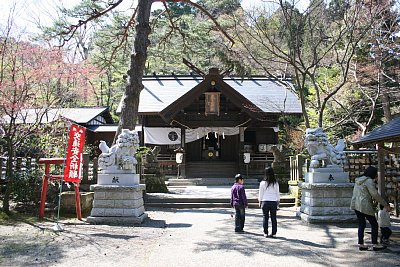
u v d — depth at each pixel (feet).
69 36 49.03
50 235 25.61
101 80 105.19
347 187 31.58
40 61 36.96
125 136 32.68
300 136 71.61
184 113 74.18
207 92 71.46
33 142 43.98
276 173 51.57
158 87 83.61
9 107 34.76
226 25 55.52
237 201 27.66
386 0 49.67
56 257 20.16
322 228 29.04
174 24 56.80
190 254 20.77
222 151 81.30
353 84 62.95
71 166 30.81
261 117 72.64
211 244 23.25
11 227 28.04
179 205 42.01
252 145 78.18
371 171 22.95
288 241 24.25
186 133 75.82
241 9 52.03
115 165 32.35
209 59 94.63
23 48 35.78
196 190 55.26
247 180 68.28
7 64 34.81
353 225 30.32
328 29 56.29
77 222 30.99
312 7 51.34
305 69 46.21
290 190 47.03
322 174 32.30
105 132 81.41
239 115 74.90
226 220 33.06
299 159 44.14
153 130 75.87
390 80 60.80
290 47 47.16
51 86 41.86
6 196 32.83
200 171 75.00
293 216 35.53
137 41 42.52
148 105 75.36
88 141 81.35
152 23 54.75
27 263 18.99
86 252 21.24
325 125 67.77
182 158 71.82
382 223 22.44
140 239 24.81
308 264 18.93
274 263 19.06
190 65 70.44
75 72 41.68
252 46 54.60
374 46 55.52
